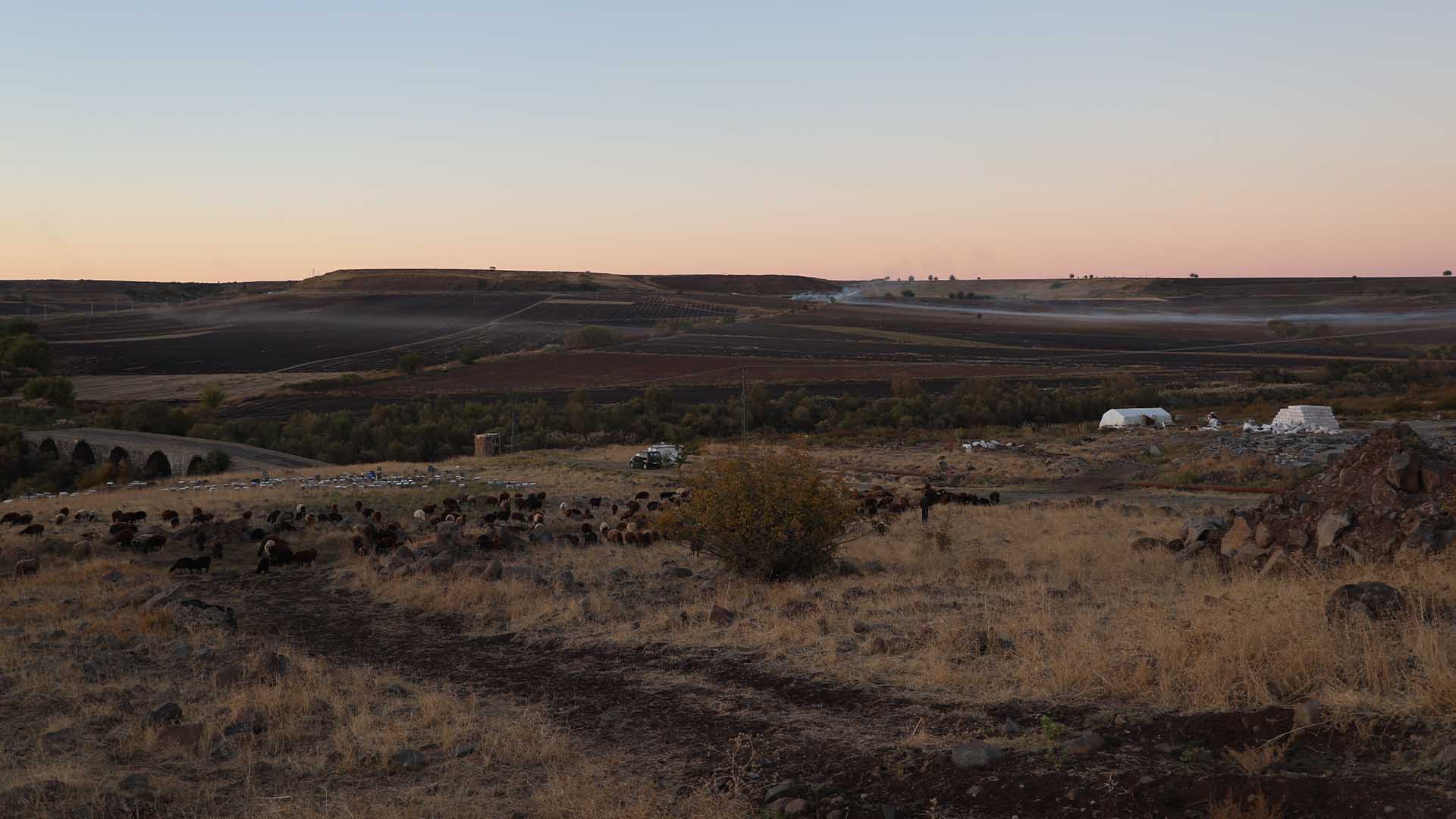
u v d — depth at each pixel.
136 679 11.73
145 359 172.00
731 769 7.59
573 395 109.94
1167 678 8.02
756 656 11.46
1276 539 16.48
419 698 10.55
